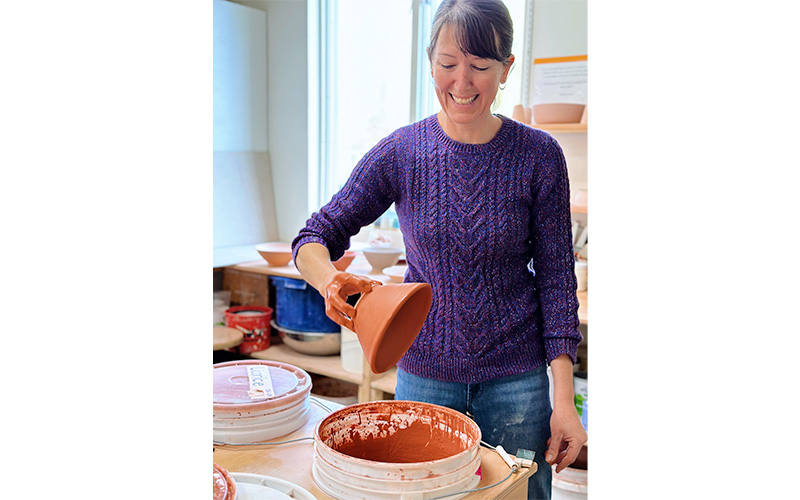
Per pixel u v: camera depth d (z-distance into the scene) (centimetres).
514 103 324
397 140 154
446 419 130
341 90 396
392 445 132
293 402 137
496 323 149
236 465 123
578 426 146
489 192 147
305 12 385
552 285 153
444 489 109
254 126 402
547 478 156
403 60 372
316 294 324
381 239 349
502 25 132
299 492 111
